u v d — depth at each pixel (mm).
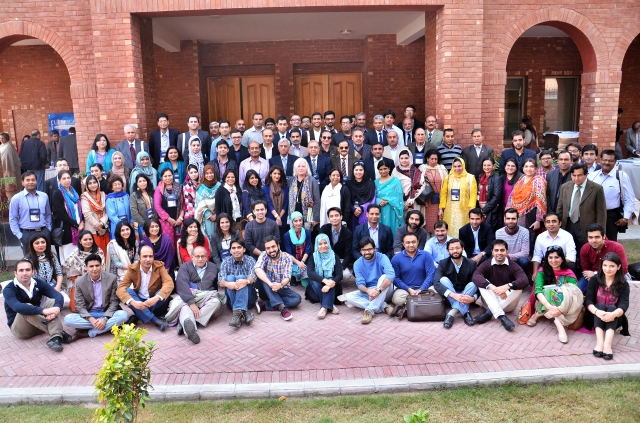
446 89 9180
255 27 11773
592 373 4867
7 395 4699
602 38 9648
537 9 9453
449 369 5016
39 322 5918
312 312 6707
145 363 3727
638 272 7527
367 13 10641
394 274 6531
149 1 8805
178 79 13266
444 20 9000
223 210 7746
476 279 6242
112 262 6766
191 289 6328
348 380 4836
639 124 12633
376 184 7957
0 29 9281
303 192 7816
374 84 13312
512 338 5734
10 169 11039
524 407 4449
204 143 8969
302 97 13992
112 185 7684
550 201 7492
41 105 14281
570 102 14703
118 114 9102
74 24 9250
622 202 7469
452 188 7852
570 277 6020
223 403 4605
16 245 10047
